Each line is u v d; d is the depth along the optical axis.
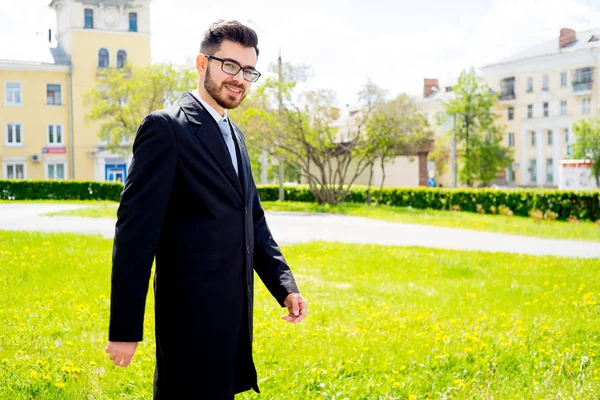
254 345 4.88
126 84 30.62
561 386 4.04
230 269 2.37
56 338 5.02
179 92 29.69
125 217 2.22
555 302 7.20
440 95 64.00
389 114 26.38
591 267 10.15
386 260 10.55
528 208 22.45
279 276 2.67
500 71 60.59
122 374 4.11
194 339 2.31
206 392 2.33
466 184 53.22
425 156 43.12
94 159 45.28
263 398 3.75
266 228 2.77
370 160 27.66
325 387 3.95
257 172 51.06
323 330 5.52
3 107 43.50
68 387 3.76
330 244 12.62
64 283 7.16
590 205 20.84
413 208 26.00
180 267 2.31
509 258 11.16
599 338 5.51
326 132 26.47
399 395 3.87
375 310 6.52
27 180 33.16
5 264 8.02
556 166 56.78
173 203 2.32
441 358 4.62
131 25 45.81
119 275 2.18
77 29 44.41
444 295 7.61
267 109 25.89
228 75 2.41
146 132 2.28
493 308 6.86
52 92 44.62
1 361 4.14
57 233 12.55
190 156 2.31
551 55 56.00
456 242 14.20
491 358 4.70
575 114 55.06
